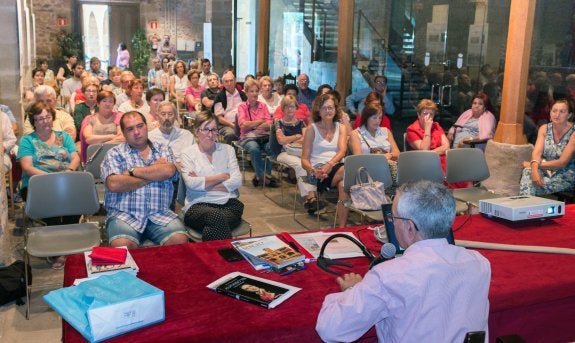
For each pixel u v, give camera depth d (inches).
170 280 95.8
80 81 396.5
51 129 187.2
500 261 105.0
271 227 207.5
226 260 105.0
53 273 162.6
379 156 182.2
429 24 317.4
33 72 444.8
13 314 137.8
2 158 159.8
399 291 68.7
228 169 161.0
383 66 352.5
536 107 256.4
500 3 272.4
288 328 80.5
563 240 116.9
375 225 127.7
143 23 686.5
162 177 143.3
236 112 314.8
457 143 255.0
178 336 77.0
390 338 71.0
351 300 71.3
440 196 73.1
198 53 698.8
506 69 237.9
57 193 145.6
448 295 68.9
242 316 83.3
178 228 142.8
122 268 97.2
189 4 689.0
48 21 659.4
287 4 451.5
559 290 96.0
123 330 76.9
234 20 573.6
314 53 414.3
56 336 128.1
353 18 353.7
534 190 202.2
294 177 276.1
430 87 320.8
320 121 207.9
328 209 230.2
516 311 96.1
